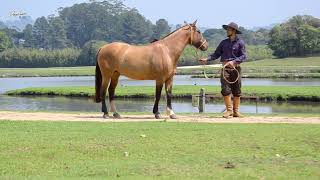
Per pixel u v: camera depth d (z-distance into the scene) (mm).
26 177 10867
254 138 14148
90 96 45000
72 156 12578
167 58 18953
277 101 38844
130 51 18969
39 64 148375
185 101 39219
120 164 11820
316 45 126312
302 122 17688
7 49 160000
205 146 13414
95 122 17312
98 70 19531
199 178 10711
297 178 10695
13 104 39000
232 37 19109
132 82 69000
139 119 18844
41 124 16656
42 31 199125
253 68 90688
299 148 13234
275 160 12102
